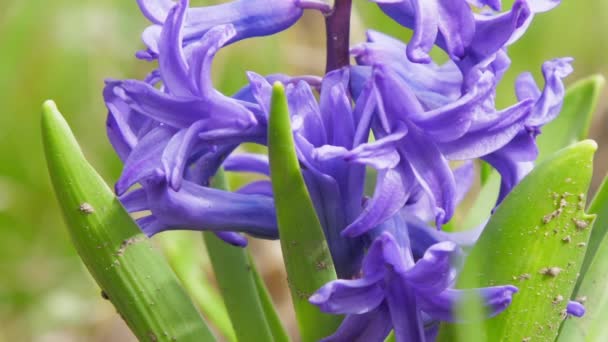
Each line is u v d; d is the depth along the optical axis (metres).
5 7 0.90
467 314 0.50
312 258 0.53
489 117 0.52
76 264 0.90
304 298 0.54
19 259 0.89
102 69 0.91
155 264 0.54
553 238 0.53
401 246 0.54
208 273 0.81
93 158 0.89
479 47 0.53
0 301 0.88
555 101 0.55
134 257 0.54
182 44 0.56
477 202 0.63
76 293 0.89
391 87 0.52
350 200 0.54
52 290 0.89
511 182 0.55
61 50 0.90
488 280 0.53
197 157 0.56
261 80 0.53
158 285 0.54
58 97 0.90
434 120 0.52
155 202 0.54
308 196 0.53
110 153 0.90
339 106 0.54
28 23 0.90
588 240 0.56
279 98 0.51
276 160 0.52
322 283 0.54
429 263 0.51
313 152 0.53
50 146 0.53
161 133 0.54
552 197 0.52
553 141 0.64
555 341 0.56
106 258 0.54
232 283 0.59
